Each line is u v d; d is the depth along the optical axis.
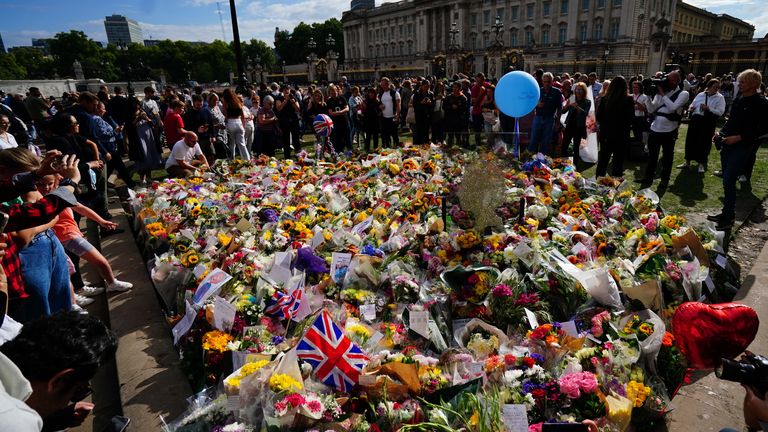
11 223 2.54
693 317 1.59
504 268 3.49
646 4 53.12
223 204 5.34
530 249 3.48
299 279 3.39
